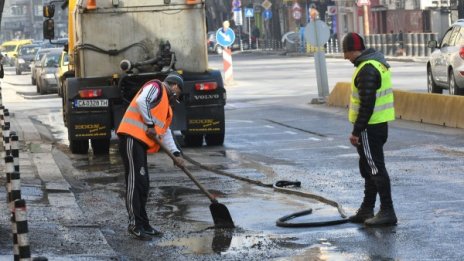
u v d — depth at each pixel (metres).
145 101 17.41
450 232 16.64
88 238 17.16
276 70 87.19
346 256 15.20
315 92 56.53
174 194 22.53
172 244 16.86
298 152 29.72
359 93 17.62
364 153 17.72
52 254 15.59
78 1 32.00
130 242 17.20
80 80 32.00
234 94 58.34
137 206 17.52
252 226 18.23
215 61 118.44
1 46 151.88
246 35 168.12
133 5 32.09
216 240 17.02
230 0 183.75
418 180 22.70
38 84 71.38
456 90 42.56
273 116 42.78
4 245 15.92
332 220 18.17
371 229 17.31
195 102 32.03
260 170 26.08
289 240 16.72
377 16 119.50
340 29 132.25
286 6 154.12
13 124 42.59
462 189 21.12
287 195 21.81
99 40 32.09
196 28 32.53
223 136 32.50
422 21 105.56
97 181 25.38
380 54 17.83
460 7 90.81
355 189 22.08
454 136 31.91
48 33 36.53
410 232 16.81
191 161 18.56
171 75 17.88
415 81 59.44
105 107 31.56
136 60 32.19
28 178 25.12
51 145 34.81
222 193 22.44
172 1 32.28
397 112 39.50
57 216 19.73
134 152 17.50
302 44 127.69
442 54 43.97
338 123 38.28
